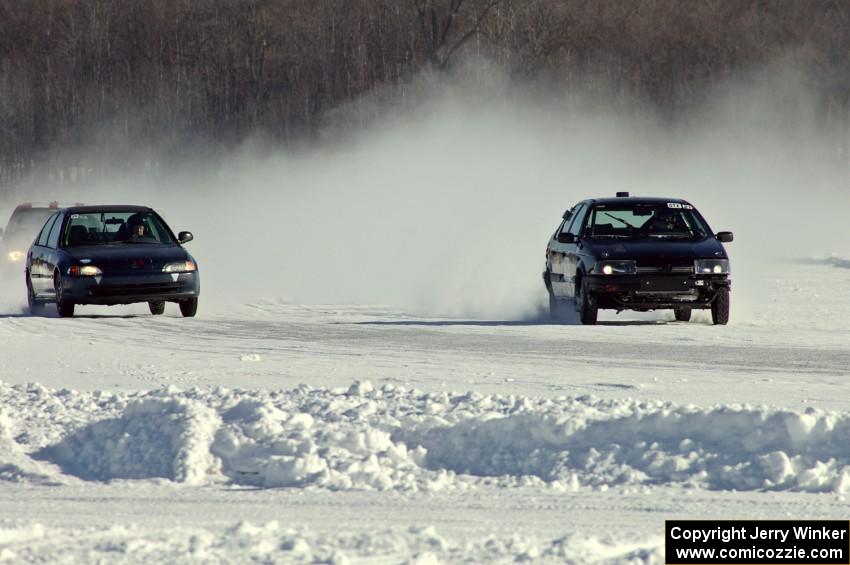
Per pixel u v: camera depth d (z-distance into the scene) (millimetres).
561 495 25734
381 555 19922
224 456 28516
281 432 29125
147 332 59031
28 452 29688
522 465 27891
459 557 19922
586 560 19922
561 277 65188
